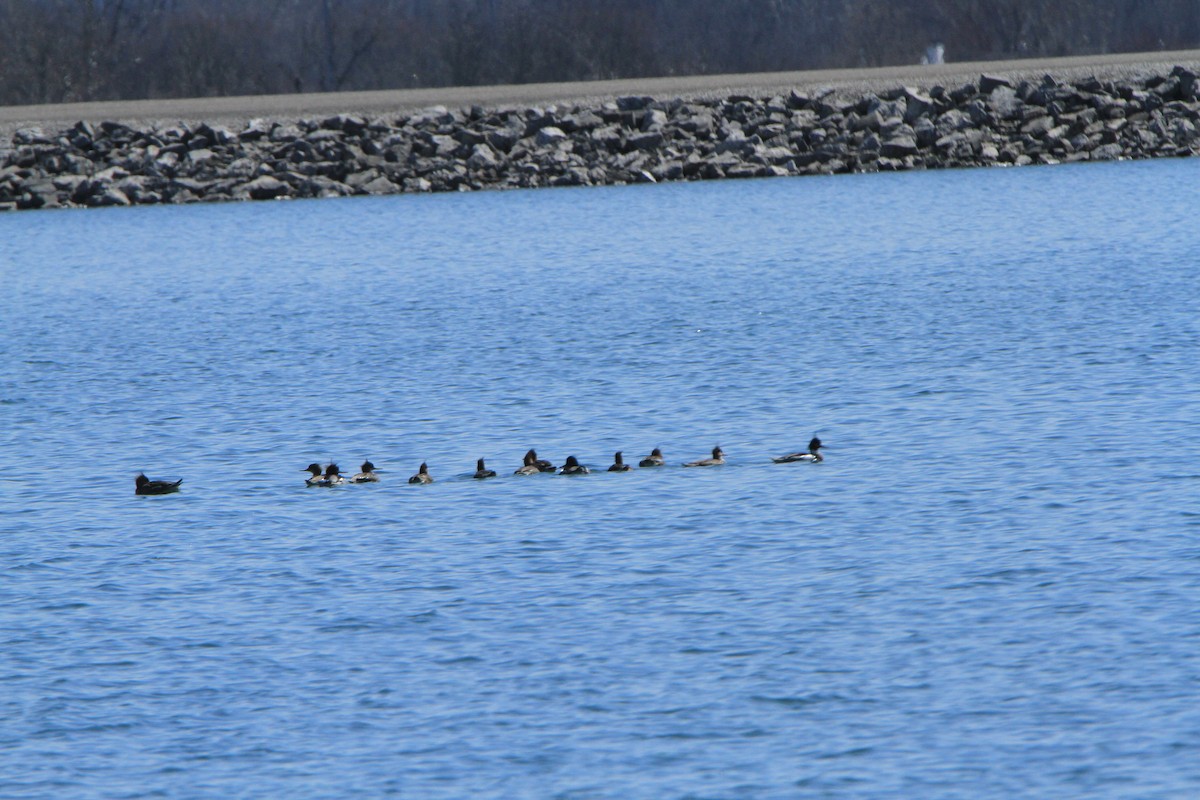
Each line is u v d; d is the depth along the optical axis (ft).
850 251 167.02
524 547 70.13
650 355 116.06
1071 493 75.56
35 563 70.18
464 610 62.69
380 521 74.95
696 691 54.80
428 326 132.46
